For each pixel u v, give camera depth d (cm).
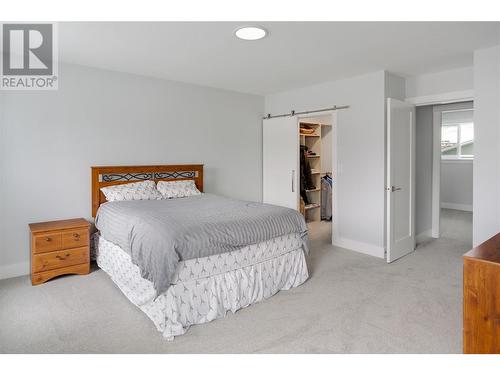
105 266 349
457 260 403
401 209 415
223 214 305
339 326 246
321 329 242
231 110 525
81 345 221
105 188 385
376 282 332
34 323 251
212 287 261
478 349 159
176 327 236
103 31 277
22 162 346
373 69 397
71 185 377
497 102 316
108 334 236
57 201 369
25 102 346
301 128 643
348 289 315
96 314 265
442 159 807
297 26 267
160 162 448
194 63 371
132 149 421
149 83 432
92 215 388
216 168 510
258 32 278
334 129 462
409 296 297
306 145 675
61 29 274
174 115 459
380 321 253
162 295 238
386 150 407
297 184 518
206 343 225
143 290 264
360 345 221
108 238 336
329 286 323
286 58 352
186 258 243
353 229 448
